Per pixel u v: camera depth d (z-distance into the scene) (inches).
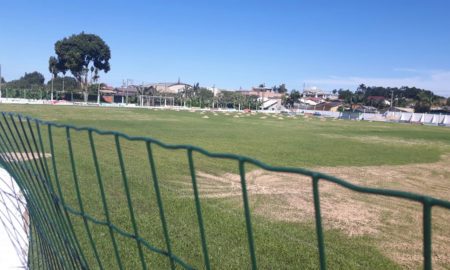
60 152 511.5
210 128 1174.3
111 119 1395.2
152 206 283.1
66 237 118.0
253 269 67.4
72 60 3248.0
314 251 213.9
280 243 222.5
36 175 128.4
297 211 294.7
